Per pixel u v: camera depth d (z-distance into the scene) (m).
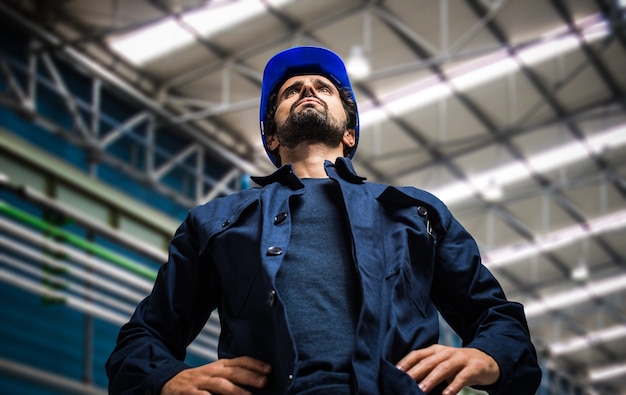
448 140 20.50
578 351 29.61
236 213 2.73
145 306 2.79
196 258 2.77
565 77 19.08
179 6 16.08
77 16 16.17
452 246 2.74
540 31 18.00
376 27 17.23
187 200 18.55
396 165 21.31
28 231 12.48
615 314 27.20
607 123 20.38
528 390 2.50
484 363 2.40
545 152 21.11
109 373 2.66
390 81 18.58
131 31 16.47
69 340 14.70
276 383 2.38
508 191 22.44
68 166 13.52
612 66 18.98
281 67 3.38
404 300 2.53
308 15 16.84
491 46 18.19
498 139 20.34
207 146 19.22
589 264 25.48
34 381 13.04
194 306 2.77
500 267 25.17
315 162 3.08
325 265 2.53
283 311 2.37
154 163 18.34
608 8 17.48
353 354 2.32
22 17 15.55
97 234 13.81
